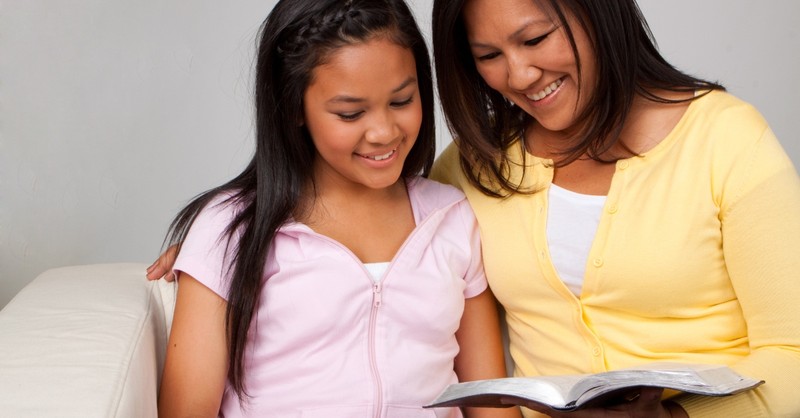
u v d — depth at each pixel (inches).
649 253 56.8
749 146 55.2
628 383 48.4
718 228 56.3
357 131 57.0
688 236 56.2
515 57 56.1
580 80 56.6
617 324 59.5
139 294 64.5
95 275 67.9
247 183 62.4
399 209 63.7
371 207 62.7
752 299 56.0
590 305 59.9
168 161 106.0
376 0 57.1
